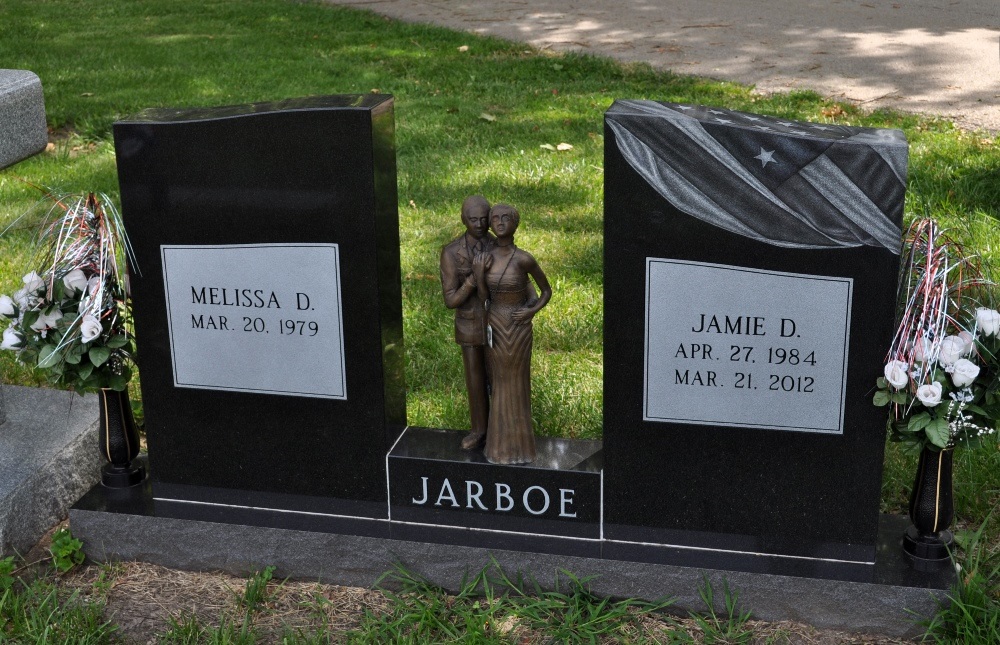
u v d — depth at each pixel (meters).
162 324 4.01
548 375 5.25
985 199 7.14
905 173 3.30
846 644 3.64
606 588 3.83
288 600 3.93
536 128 9.05
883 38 12.81
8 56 11.95
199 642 3.67
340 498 4.06
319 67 11.37
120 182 3.85
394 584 3.97
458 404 5.06
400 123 9.20
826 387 3.58
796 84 10.65
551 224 7.01
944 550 3.74
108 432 4.24
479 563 3.89
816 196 3.38
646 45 12.67
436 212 7.25
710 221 3.48
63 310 4.06
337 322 3.85
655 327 3.63
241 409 4.04
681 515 3.83
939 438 3.47
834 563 3.74
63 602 3.89
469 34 13.28
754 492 3.75
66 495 4.44
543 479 3.87
